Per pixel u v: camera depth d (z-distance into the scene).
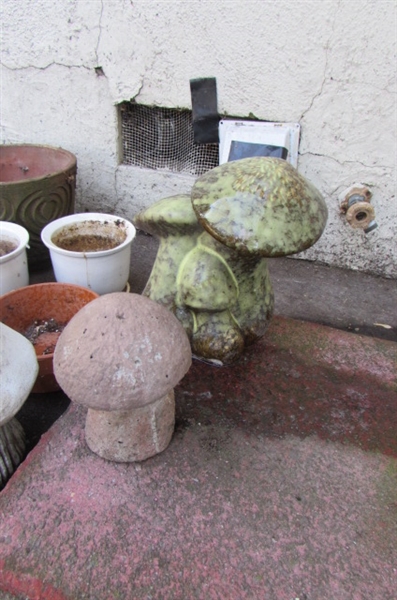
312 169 1.82
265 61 1.69
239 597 0.87
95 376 0.86
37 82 2.06
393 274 1.94
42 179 1.81
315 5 1.55
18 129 2.22
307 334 1.48
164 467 1.07
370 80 1.61
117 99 1.96
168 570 0.90
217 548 0.94
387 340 1.57
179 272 1.20
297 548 0.94
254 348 1.41
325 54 1.62
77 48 1.91
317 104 1.70
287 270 2.00
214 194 1.02
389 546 0.95
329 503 1.02
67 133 2.13
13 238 1.75
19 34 1.97
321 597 0.87
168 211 1.13
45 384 1.41
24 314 1.56
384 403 1.26
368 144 1.71
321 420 1.20
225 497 1.02
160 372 0.88
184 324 1.25
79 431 1.15
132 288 1.92
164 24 1.75
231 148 1.81
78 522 0.97
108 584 0.88
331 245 1.96
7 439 1.19
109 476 1.05
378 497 1.04
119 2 1.76
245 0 1.61
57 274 1.72
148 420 1.03
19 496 1.01
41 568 0.90
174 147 2.03
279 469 1.08
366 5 1.50
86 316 0.91
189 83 1.82
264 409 1.22
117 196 2.19
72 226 1.82
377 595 0.88
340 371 1.35
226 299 1.16
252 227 0.97
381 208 1.81
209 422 1.18
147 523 0.97
